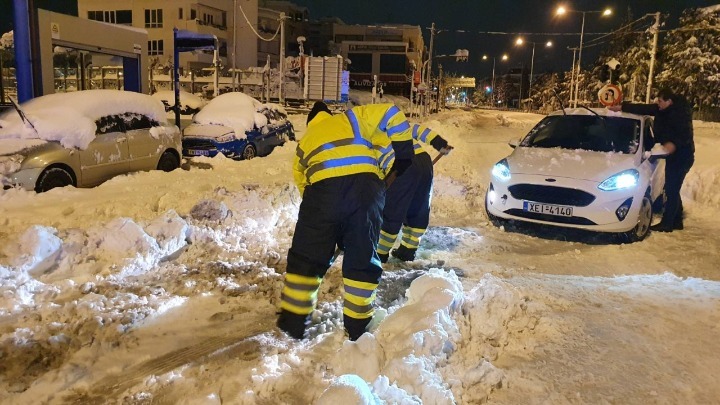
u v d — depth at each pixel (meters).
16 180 8.19
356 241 4.11
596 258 6.50
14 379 3.54
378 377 3.22
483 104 120.56
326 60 31.27
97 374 3.65
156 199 7.70
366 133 4.28
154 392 3.42
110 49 16.89
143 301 4.75
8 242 5.33
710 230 7.98
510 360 3.72
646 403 3.21
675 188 7.71
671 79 40.41
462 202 9.27
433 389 3.17
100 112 9.84
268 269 5.71
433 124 14.79
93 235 5.78
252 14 56.09
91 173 9.40
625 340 3.99
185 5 49.84
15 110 9.55
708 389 3.36
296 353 3.90
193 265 5.83
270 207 7.52
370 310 4.20
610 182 7.04
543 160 7.66
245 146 13.84
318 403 2.97
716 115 37.97
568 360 3.71
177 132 11.69
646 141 8.14
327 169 4.09
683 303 4.69
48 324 4.23
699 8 40.97
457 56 47.44
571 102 46.12
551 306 4.64
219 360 3.84
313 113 4.40
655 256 6.58
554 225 7.27
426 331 3.66
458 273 5.80
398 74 67.31
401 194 5.78
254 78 36.53
